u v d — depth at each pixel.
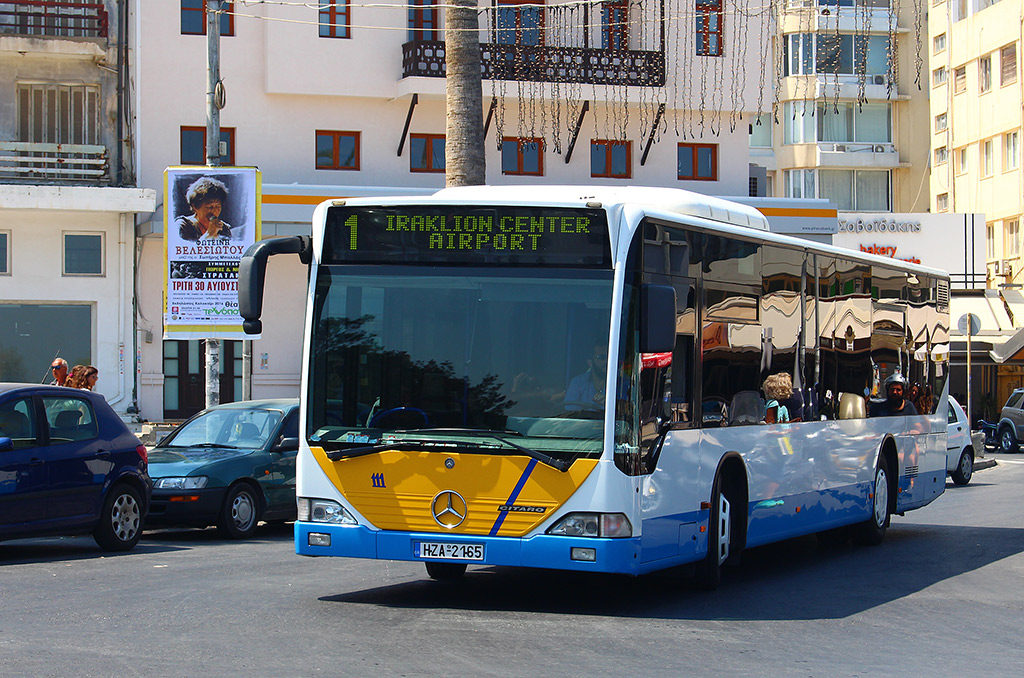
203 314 21.91
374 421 9.87
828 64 59.53
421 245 9.95
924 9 59.44
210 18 22.92
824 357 13.48
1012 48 52.06
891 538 16.20
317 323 10.08
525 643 8.62
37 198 29.61
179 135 31.81
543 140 34.38
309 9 32.56
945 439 17.58
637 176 35.41
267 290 32.16
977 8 54.66
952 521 18.31
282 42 32.38
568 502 9.40
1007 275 50.88
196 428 17.19
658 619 9.80
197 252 21.94
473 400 9.70
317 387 10.02
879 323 15.12
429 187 33.72
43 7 30.89
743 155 36.12
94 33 30.92
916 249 50.00
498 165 34.22
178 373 31.72
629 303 9.67
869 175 60.38
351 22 32.94
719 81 35.25
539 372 9.62
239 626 9.04
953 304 47.78
